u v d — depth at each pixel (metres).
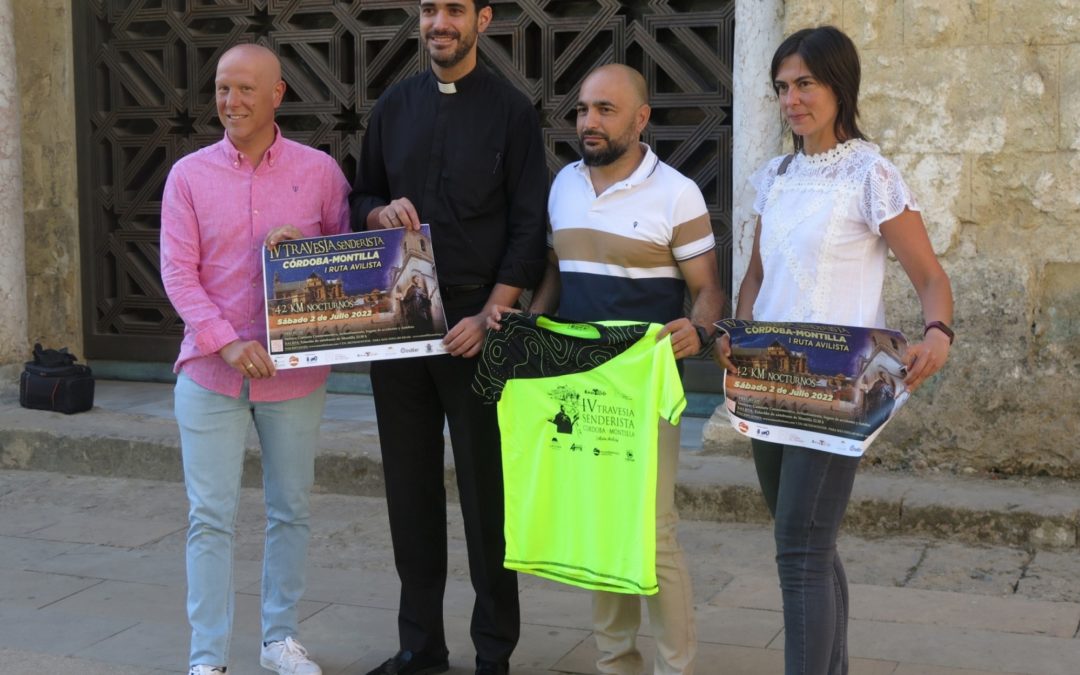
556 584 4.91
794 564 3.22
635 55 7.02
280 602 4.00
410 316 3.70
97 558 5.35
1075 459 5.58
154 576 5.10
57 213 8.23
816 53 3.14
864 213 3.14
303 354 3.69
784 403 3.21
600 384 3.41
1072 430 5.57
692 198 3.52
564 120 7.01
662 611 3.53
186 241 3.72
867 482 5.62
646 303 3.56
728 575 4.96
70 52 8.14
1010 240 5.59
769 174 3.43
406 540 3.96
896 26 5.62
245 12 7.67
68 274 8.27
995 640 4.21
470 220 3.80
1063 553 5.14
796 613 3.21
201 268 3.78
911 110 5.65
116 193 8.13
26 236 8.23
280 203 3.78
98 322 8.34
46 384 7.09
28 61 8.14
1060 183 5.48
